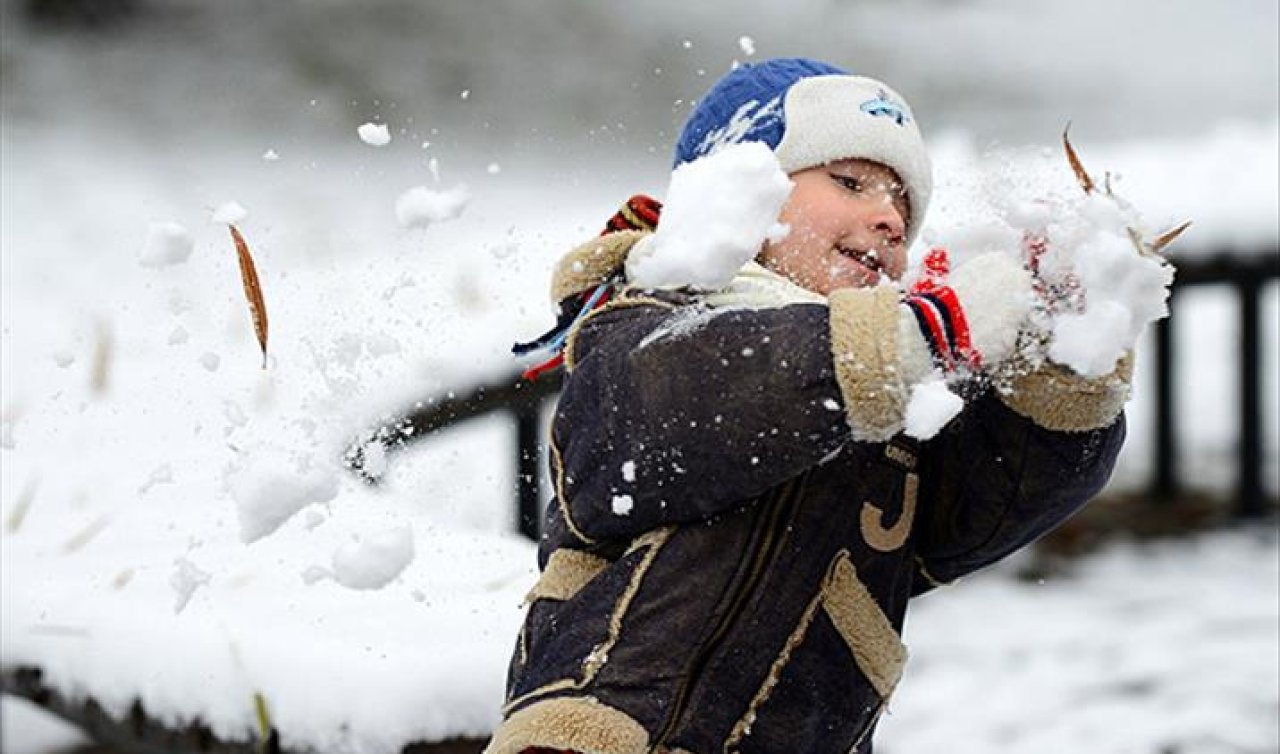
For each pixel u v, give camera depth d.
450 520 15.41
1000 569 19.06
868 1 50.12
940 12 50.91
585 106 41.12
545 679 6.77
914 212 7.65
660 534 6.76
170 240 7.43
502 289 20.66
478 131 38.78
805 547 6.77
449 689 9.29
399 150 36.81
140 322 22.78
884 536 6.92
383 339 7.61
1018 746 14.01
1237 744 13.91
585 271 7.41
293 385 15.98
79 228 29.91
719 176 6.30
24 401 18.84
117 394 18.47
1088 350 6.04
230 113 38.31
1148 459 23.52
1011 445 6.88
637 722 6.63
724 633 6.71
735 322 6.36
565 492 6.86
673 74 43.62
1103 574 18.77
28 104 37.44
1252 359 20.75
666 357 6.40
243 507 7.14
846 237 7.30
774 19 48.66
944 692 15.26
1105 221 6.16
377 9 43.91
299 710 9.42
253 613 10.36
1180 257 20.20
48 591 11.12
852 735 7.01
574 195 34.28
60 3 42.06
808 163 7.38
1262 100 46.75
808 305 6.36
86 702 10.40
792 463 6.31
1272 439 24.28
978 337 6.14
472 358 16.92
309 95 39.78
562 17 45.88
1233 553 19.44
